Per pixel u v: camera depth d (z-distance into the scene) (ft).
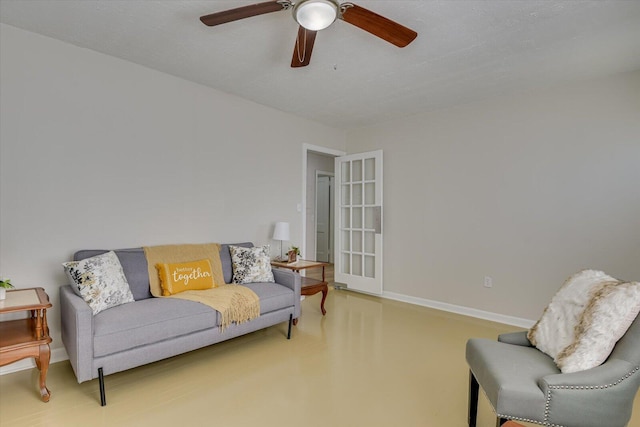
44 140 8.34
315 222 22.17
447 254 13.52
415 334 10.77
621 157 9.96
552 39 8.16
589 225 10.46
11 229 7.91
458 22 7.46
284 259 13.48
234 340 10.21
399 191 15.06
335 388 7.40
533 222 11.48
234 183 12.33
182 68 10.09
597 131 10.34
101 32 8.13
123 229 9.62
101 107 9.22
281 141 13.99
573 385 4.58
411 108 13.56
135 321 7.19
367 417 6.36
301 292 11.80
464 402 6.91
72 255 8.73
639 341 4.72
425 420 6.29
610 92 10.16
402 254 14.94
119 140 9.55
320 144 15.80
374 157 15.81
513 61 9.36
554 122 11.10
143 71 10.00
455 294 13.28
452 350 9.50
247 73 10.38
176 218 10.74
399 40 6.55
